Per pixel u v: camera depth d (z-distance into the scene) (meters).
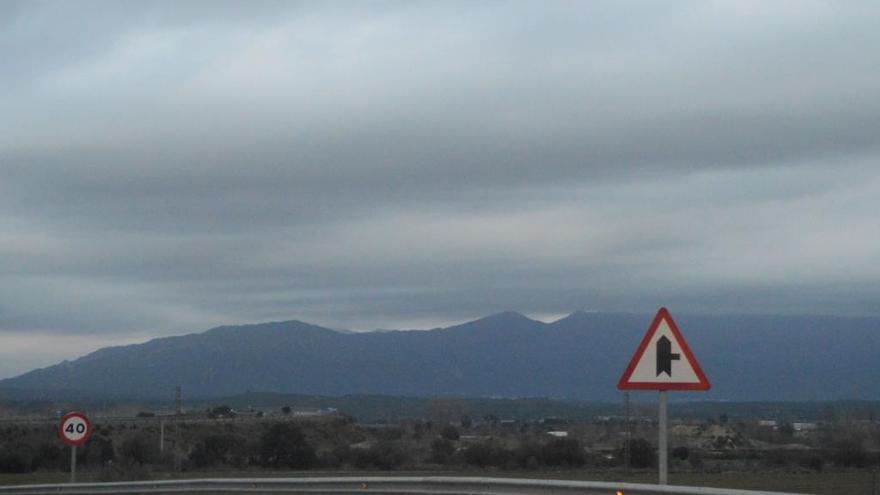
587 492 15.14
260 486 23.45
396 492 20.19
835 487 31.70
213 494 24.30
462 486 18.47
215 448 55.09
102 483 26.75
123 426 65.38
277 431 53.25
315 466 51.75
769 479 35.72
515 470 42.78
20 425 65.81
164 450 55.91
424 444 59.44
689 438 61.66
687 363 12.32
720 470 41.44
